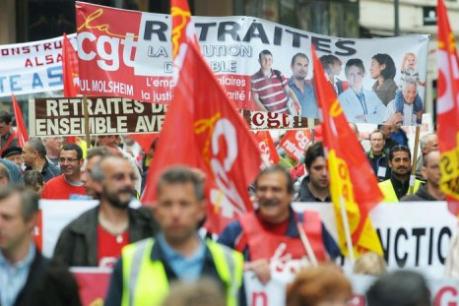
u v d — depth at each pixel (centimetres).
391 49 2350
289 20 5941
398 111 2358
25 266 1302
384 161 2970
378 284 1053
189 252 1246
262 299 1430
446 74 1686
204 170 1577
